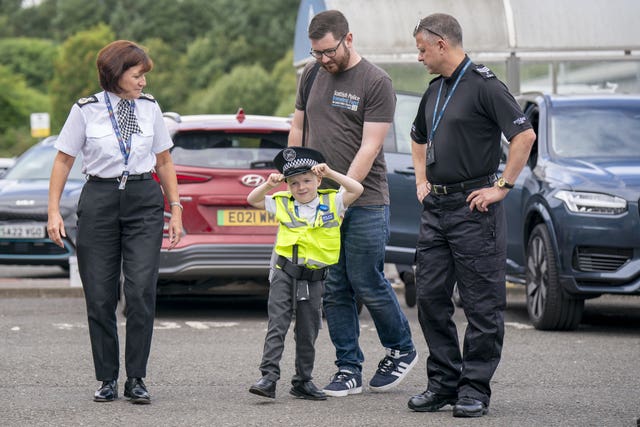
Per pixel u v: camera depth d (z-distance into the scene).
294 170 14.77
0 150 191.62
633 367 18.27
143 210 15.05
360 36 38.81
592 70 40.03
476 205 14.19
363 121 15.55
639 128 25.36
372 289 15.65
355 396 15.66
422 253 14.69
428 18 14.34
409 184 24.56
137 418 13.91
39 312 25.81
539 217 23.61
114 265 15.15
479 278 14.28
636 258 21.89
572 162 23.88
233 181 23.41
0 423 13.60
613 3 40.06
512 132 13.97
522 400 15.38
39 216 31.62
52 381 16.66
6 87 199.12
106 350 15.12
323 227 14.94
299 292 14.93
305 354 15.20
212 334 22.08
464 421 13.85
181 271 23.14
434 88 14.64
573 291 22.28
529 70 39.81
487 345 14.26
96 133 14.88
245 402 15.07
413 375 17.53
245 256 23.20
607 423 13.80
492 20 39.50
